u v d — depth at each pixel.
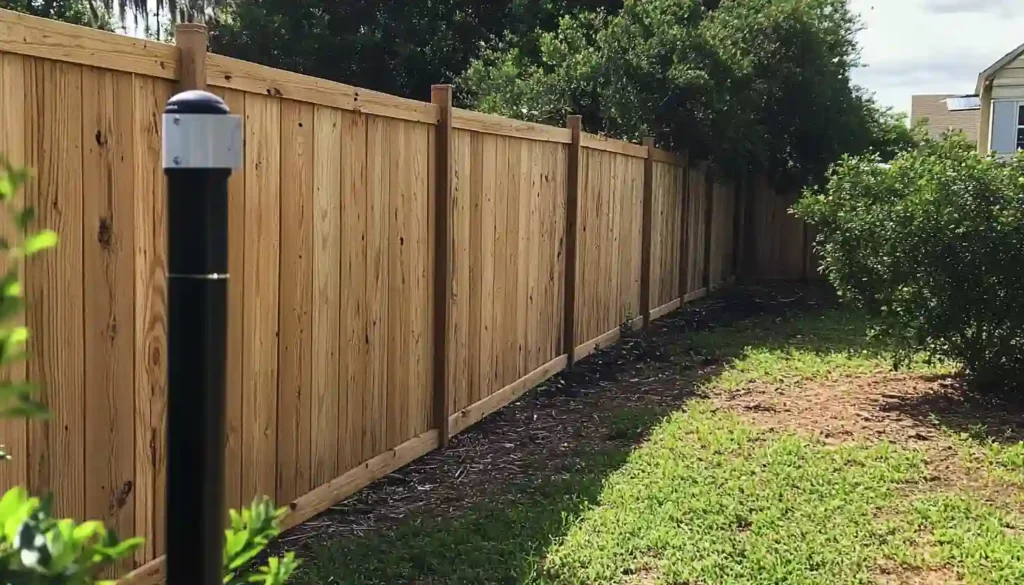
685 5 13.09
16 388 1.11
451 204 5.94
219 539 1.44
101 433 3.30
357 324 5.01
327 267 4.68
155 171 3.52
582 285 8.76
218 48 18.77
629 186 10.12
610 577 4.07
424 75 18.94
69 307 3.12
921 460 5.82
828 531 4.63
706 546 4.42
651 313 11.23
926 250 7.08
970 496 5.19
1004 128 19.91
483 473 5.55
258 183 4.07
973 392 7.52
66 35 3.04
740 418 6.82
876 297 7.50
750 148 13.78
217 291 1.42
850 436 6.37
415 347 5.70
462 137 6.09
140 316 3.48
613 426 6.58
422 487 5.29
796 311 12.79
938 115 38.66
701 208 13.62
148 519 3.57
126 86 3.36
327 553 4.21
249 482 4.12
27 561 1.08
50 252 3.03
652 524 4.69
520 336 7.41
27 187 2.92
